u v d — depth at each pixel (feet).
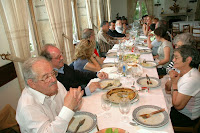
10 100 6.83
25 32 6.61
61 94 4.65
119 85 5.66
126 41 14.21
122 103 3.89
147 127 3.57
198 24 25.52
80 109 4.45
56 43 9.87
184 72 4.83
